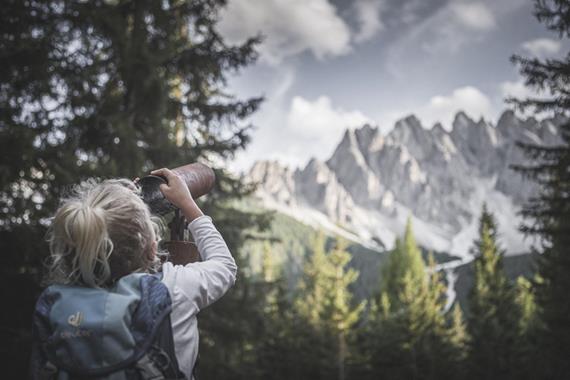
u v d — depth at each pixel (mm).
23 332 7414
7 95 7496
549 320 12070
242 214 12664
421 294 36000
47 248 6945
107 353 1217
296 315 40156
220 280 1427
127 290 1299
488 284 34000
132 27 9883
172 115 10141
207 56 9844
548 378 11812
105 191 1392
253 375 27953
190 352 1317
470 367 32219
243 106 10391
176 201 1541
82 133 8453
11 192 6742
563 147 10258
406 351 34188
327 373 37625
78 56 8617
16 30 7523
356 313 38875
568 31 9773
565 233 10336
